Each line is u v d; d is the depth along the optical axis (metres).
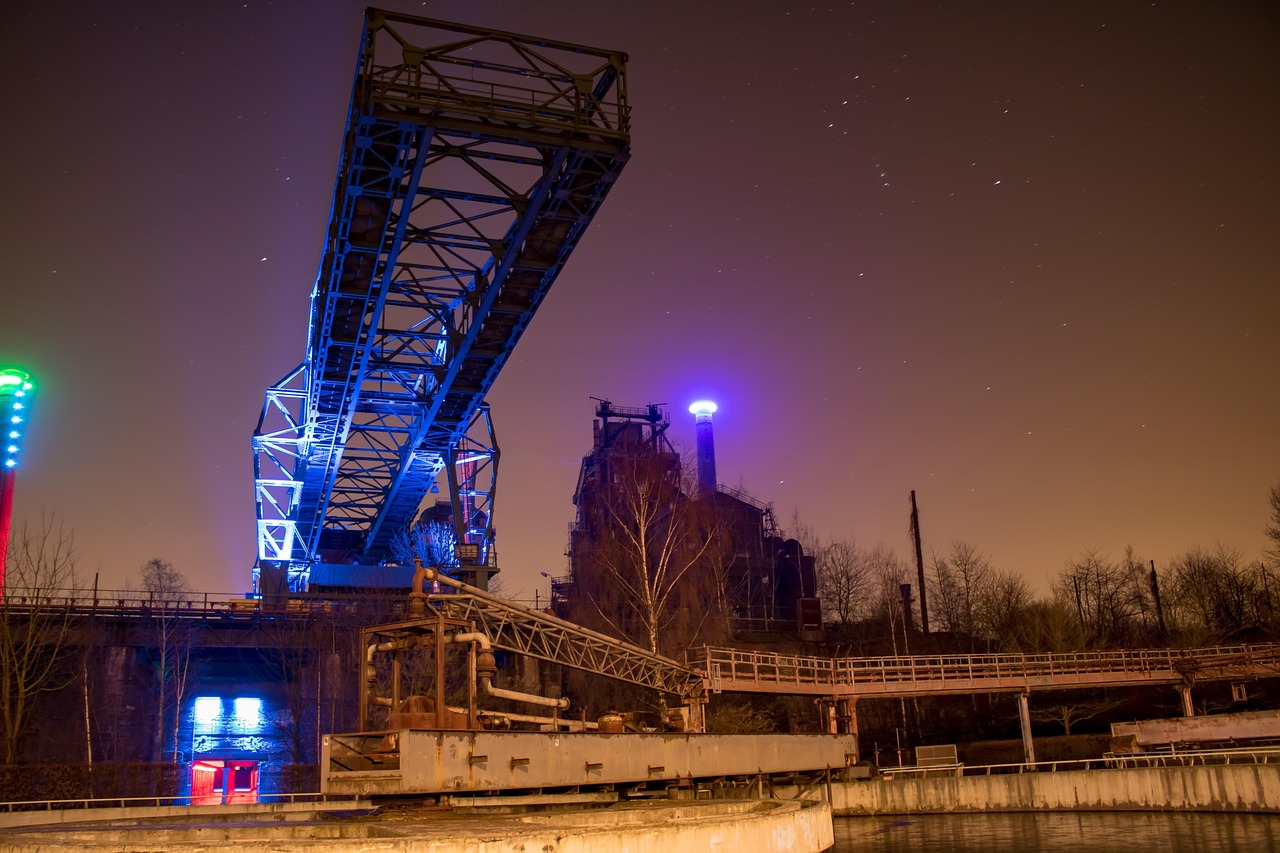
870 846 24.12
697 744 28.00
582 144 40.53
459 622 23.42
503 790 22.22
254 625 52.41
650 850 15.47
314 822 19.70
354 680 51.03
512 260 46.84
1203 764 32.53
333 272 46.16
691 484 61.66
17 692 43.81
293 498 71.50
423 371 58.50
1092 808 30.22
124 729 47.06
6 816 26.67
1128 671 49.50
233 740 49.28
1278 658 49.59
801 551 77.75
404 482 75.25
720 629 57.41
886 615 75.25
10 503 54.78
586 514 77.94
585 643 34.22
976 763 49.28
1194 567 80.19
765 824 18.22
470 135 39.38
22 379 55.56
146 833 17.08
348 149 39.97
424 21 39.56
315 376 56.44
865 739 56.97
